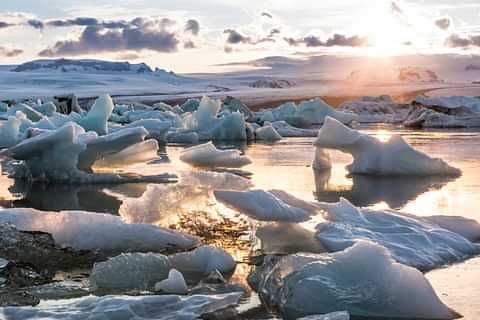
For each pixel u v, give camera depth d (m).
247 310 4.64
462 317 4.46
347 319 4.11
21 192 11.08
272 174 13.40
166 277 5.49
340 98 96.25
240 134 26.23
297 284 4.76
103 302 4.46
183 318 4.26
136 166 15.35
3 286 5.26
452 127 33.28
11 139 23.08
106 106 21.38
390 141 13.63
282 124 31.75
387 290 4.61
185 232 7.30
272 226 7.32
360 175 13.27
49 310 4.35
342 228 6.53
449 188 11.31
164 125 23.75
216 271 5.48
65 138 12.13
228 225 7.63
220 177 8.17
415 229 6.71
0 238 6.36
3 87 174.38
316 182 12.16
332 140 13.72
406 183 12.03
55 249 6.35
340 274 4.81
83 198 10.40
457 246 6.32
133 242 6.55
